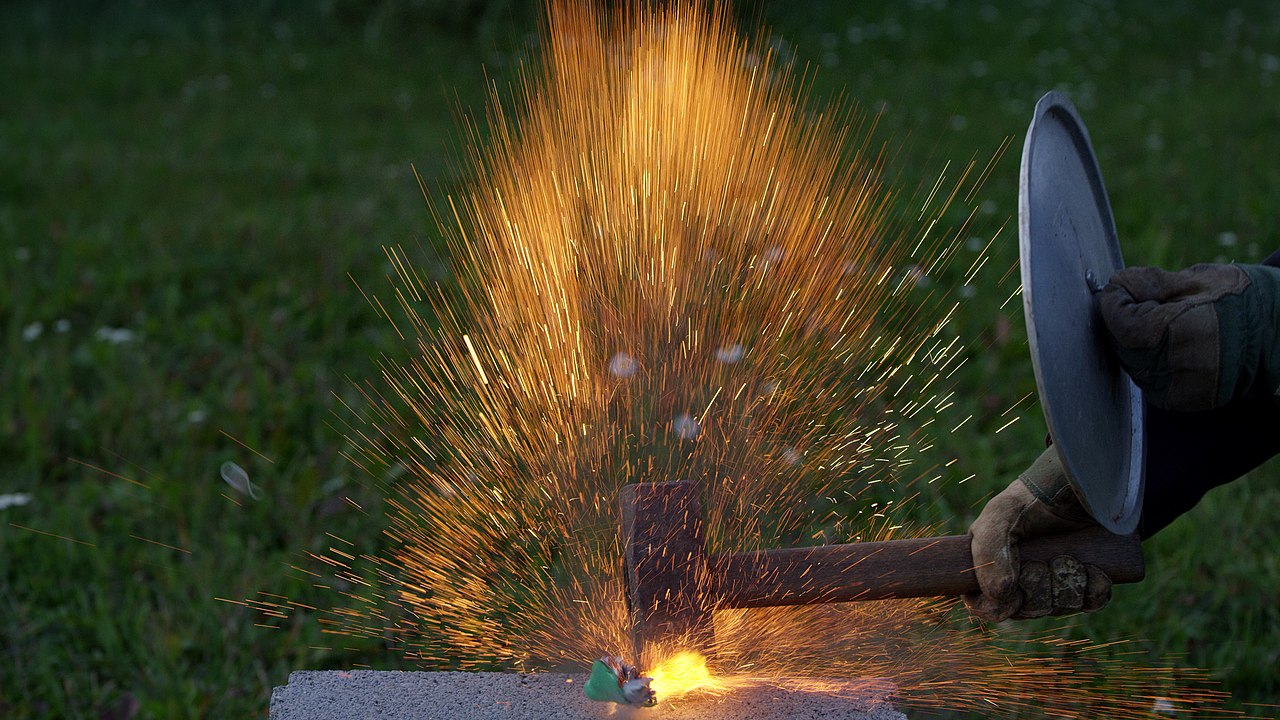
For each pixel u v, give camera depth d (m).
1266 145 10.71
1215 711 4.08
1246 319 2.74
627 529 3.03
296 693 3.16
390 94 13.14
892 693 3.22
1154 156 10.23
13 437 5.94
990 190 9.02
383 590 4.64
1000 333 6.62
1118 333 2.81
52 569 4.95
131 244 8.34
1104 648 4.36
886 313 6.23
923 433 5.61
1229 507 5.18
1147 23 16.20
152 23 16.47
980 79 13.15
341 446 5.71
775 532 4.24
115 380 6.42
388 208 9.06
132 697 4.21
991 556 2.97
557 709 3.09
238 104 12.91
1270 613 4.60
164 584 4.86
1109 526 2.77
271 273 7.81
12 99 13.09
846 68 13.02
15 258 8.09
